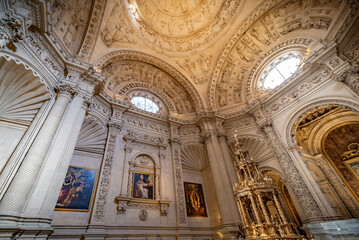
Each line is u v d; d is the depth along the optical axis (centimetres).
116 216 882
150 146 1259
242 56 1495
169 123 1420
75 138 779
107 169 967
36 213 543
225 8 1382
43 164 627
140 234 892
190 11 1533
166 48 1510
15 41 613
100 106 1118
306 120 1429
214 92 1542
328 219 810
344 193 1266
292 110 1105
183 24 1561
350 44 895
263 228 575
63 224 755
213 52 1528
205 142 1359
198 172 1412
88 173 937
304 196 916
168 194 1115
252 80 1452
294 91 1130
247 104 1420
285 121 1123
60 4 894
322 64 983
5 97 678
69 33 973
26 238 491
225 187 1100
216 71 1534
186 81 1556
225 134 1352
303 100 1068
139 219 942
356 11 841
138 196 1014
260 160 1239
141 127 1294
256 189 647
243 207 679
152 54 1430
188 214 1152
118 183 980
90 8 1052
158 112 1491
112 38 1230
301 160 998
